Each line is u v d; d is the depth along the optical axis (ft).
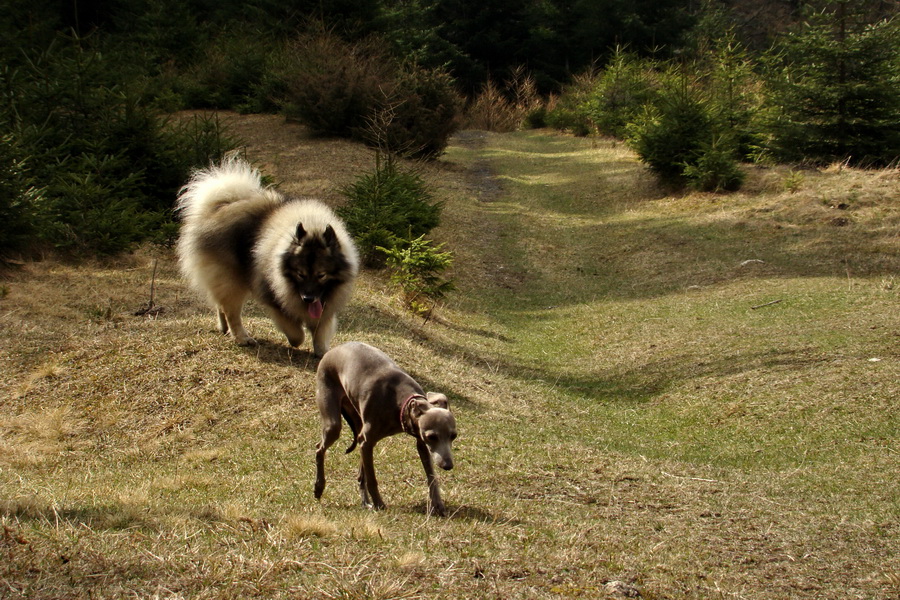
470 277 55.98
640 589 13.82
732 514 19.13
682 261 56.03
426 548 14.90
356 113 94.02
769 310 42.57
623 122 114.83
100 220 44.29
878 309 39.75
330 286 29.07
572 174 92.07
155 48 118.52
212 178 32.12
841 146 74.84
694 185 74.28
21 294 35.96
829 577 15.01
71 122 51.70
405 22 161.79
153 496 18.40
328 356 18.29
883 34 71.00
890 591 14.21
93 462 22.89
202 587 12.33
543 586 13.52
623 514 18.83
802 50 75.36
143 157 50.83
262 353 31.14
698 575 14.83
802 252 53.83
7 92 50.93
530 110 152.66
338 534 15.48
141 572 12.69
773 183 71.00
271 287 29.19
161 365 29.71
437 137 95.04
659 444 27.55
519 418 29.17
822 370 32.12
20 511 16.03
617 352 39.50
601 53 173.88
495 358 39.09
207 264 30.76
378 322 39.29
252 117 107.76
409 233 48.93
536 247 63.72
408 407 16.21
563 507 19.06
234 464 22.15
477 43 179.83
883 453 24.44
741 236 59.36
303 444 23.70
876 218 58.39
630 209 73.51
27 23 97.45
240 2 142.31
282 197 32.37
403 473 20.89
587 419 30.53
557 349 41.60
